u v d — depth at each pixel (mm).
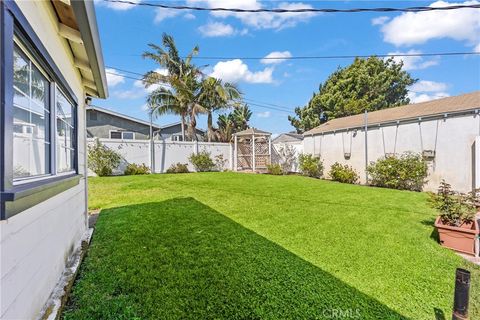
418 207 6297
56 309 2236
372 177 10648
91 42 2430
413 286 2709
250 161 16641
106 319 2125
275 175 13992
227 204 6527
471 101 8477
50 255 2480
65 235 3127
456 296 1940
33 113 2369
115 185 9477
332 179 12367
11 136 1552
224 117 23500
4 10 1472
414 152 9445
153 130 18891
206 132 19906
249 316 2189
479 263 3326
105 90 4391
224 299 2424
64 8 2592
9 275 1609
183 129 16656
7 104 1496
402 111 11039
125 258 3309
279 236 4160
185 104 16312
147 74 15484
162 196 7562
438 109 9047
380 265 3170
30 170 2266
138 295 2477
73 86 3906
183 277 2824
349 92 23141
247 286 2656
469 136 7949
